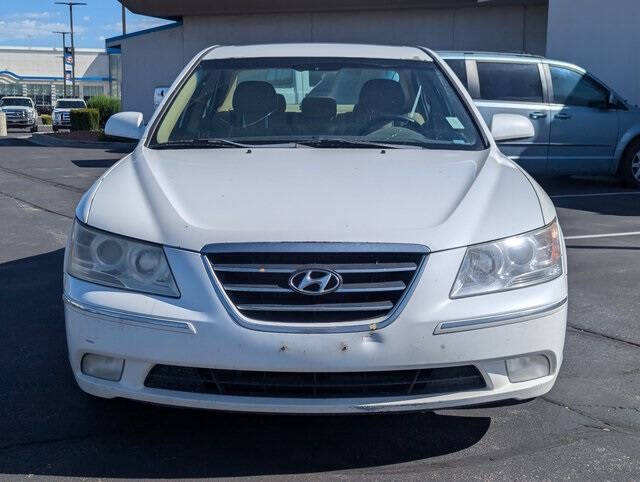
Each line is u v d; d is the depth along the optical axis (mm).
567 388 4691
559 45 16406
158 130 4941
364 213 3668
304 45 5664
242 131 4977
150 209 3799
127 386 3541
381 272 3459
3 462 3750
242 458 3816
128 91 27172
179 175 4172
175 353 3428
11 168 16531
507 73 12219
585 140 12492
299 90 5215
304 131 4969
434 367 3455
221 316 3404
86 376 3635
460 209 3734
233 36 23875
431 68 5387
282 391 3477
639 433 4105
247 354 3381
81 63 78438
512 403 3684
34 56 79562
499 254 3604
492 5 20672
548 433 4102
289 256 3465
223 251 3477
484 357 3490
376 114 5074
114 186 4086
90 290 3604
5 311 6117
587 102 12578
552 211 4004
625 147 12711
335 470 3709
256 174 4164
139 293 3521
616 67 15344
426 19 21609
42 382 4703
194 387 3506
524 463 3781
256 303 3447
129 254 3598
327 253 3455
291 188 3951
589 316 6059
